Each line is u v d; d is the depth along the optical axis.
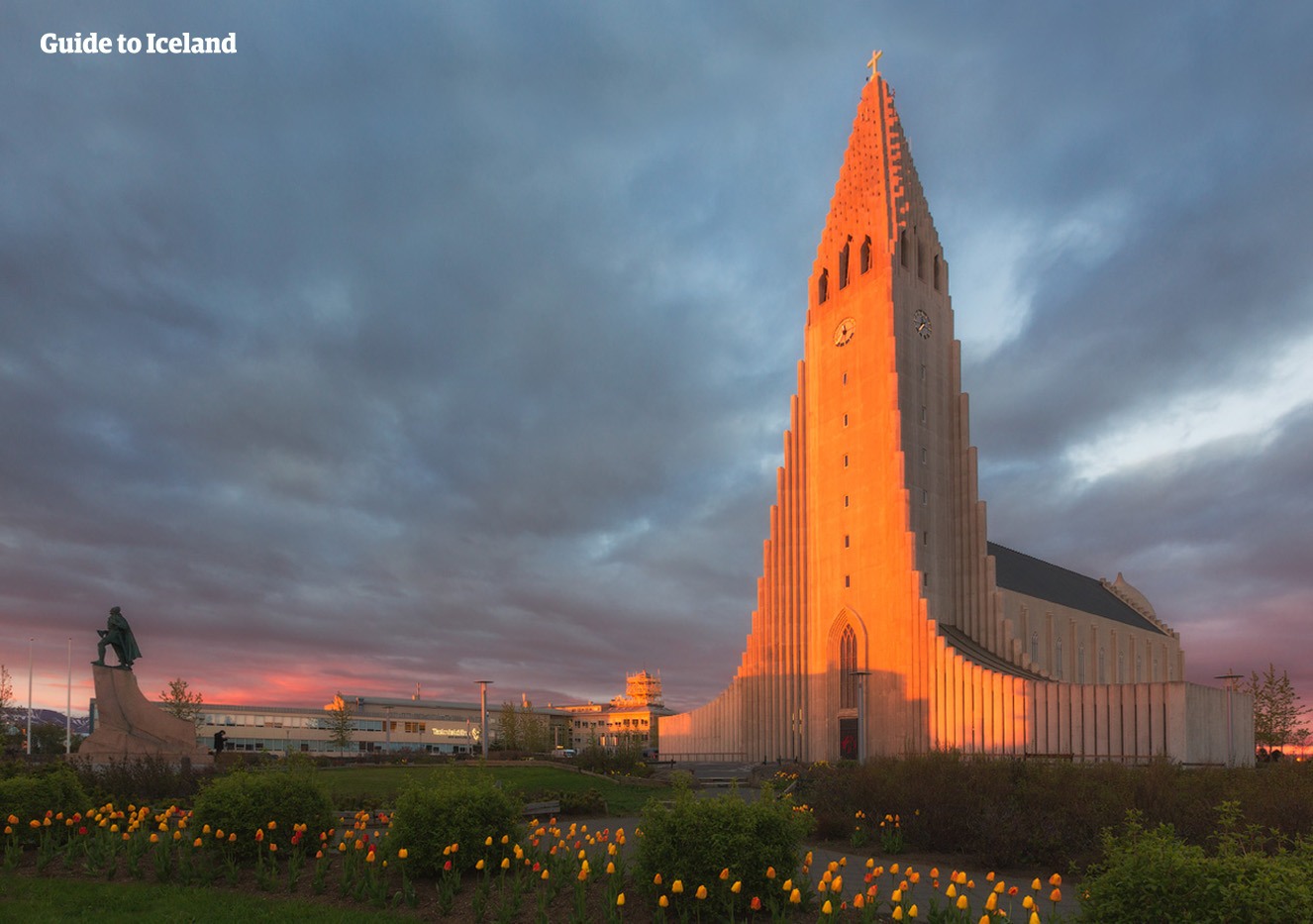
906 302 91.44
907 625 80.75
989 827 25.19
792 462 97.19
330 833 22.28
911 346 90.62
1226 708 64.81
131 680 51.78
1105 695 63.78
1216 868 12.15
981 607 84.69
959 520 88.38
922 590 80.81
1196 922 11.70
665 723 105.88
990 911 14.55
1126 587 131.25
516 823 20.64
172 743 51.66
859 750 77.50
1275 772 27.34
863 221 94.38
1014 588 92.62
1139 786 26.30
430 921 16.62
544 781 48.69
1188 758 58.53
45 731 103.81
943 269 97.06
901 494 84.31
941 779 29.23
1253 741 68.50
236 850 20.75
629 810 38.03
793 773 55.22
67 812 23.52
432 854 19.16
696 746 102.06
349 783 42.03
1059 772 28.80
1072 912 14.64
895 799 28.97
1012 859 24.59
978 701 72.88
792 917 16.11
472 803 19.75
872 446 88.31
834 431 92.94
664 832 16.80
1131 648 113.94
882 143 95.56
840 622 88.06
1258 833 20.81
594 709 197.25
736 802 17.41
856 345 92.06
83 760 48.56
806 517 95.06
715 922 16.05
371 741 132.38
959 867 24.77
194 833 20.98
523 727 133.62
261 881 19.06
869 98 99.50
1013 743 69.38
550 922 16.22
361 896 17.97
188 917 16.47
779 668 94.44
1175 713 59.31
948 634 83.25
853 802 30.84
